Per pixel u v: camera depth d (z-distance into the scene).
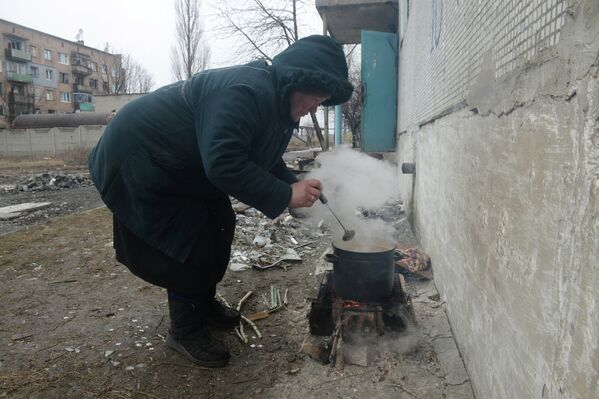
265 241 4.59
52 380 2.24
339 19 9.72
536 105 1.32
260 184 1.91
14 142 29.92
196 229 2.24
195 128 2.00
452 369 2.20
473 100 2.09
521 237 1.44
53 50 57.34
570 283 1.09
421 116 4.28
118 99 37.84
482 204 1.94
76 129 29.55
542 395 1.25
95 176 2.22
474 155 2.10
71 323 2.85
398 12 8.53
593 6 0.98
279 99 1.98
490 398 1.76
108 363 2.41
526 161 1.40
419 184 4.40
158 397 2.14
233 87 1.87
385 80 8.57
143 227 2.14
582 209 1.03
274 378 2.27
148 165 2.05
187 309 2.42
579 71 1.04
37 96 54.31
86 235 4.99
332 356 2.33
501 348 1.64
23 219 6.57
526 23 1.41
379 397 2.06
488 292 1.82
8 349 2.52
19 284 3.49
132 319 2.92
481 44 1.99
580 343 1.03
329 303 2.54
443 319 2.68
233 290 3.42
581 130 1.03
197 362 2.39
